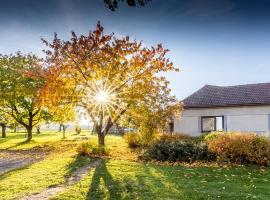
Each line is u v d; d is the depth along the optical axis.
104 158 18.42
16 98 37.12
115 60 21.05
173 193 9.80
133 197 9.32
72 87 21.98
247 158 16.09
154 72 21.80
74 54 20.98
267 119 27.30
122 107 22.92
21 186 10.81
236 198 9.29
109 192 9.91
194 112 30.02
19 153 24.33
